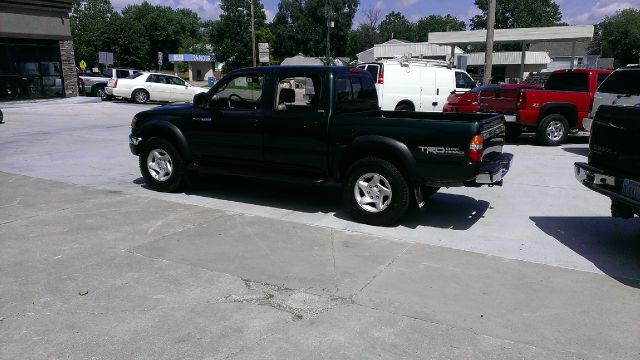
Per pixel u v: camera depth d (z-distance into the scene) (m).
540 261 4.96
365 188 6.05
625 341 3.50
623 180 4.95
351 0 87.44
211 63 71.62
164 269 4.68
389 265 4.82
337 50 90.56
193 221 6.16
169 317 3.79
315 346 3.41
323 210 6.75
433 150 5.61
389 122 5.86
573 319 3.80
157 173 7.68
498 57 52.00
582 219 6.42
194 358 3.26
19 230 5.73
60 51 24.02
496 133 6.30
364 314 3.86
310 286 4.35
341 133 6.13
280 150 6.62
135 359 3.24
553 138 12.36
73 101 23.70
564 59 57.78
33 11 22.36
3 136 13.17
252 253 5.11
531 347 3.41
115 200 7.11
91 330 3.59
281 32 89.81
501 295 4.19
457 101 13.80
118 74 27.39
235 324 3.70
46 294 4.15
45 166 9.47
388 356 3.29
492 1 19.08
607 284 4.43
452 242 5.50
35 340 3.45
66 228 5.82
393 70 15.88
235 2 83.62
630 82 9.88
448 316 3.83
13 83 22.23
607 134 5.37
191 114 7.24
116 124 15.96
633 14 69.31
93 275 4.54
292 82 6.50
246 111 6.79
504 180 8.63
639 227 6.09
